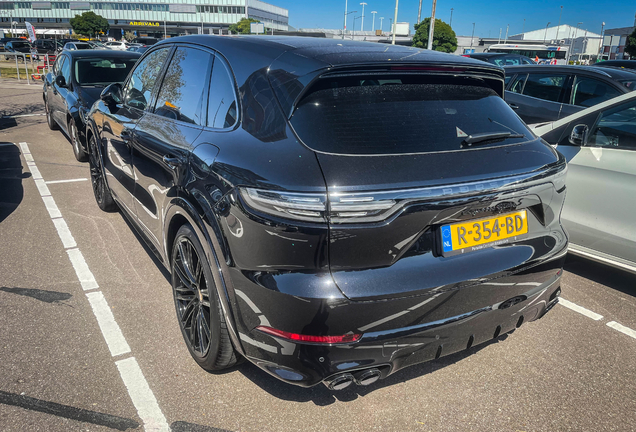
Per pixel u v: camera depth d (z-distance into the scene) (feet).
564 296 11.39
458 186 6.02
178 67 9.54
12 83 58.65
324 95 6.42
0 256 12.03
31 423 6.67
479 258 6.48
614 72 21.12
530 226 7.09
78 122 20.33
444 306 6.20
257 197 5.80
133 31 400.88
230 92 7.44
